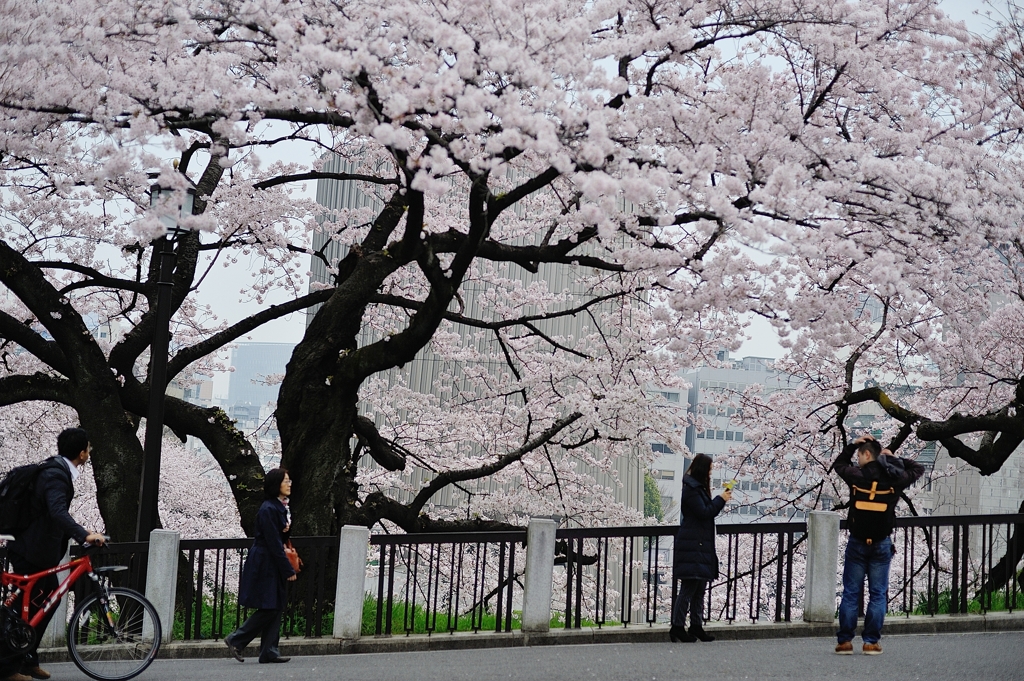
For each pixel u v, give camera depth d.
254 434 19.22
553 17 9.37
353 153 15.83
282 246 14.69
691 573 9.12
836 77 10.24
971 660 8.16
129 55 9.72
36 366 16.08
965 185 9.80
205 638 9.41
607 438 15.82
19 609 7.44
